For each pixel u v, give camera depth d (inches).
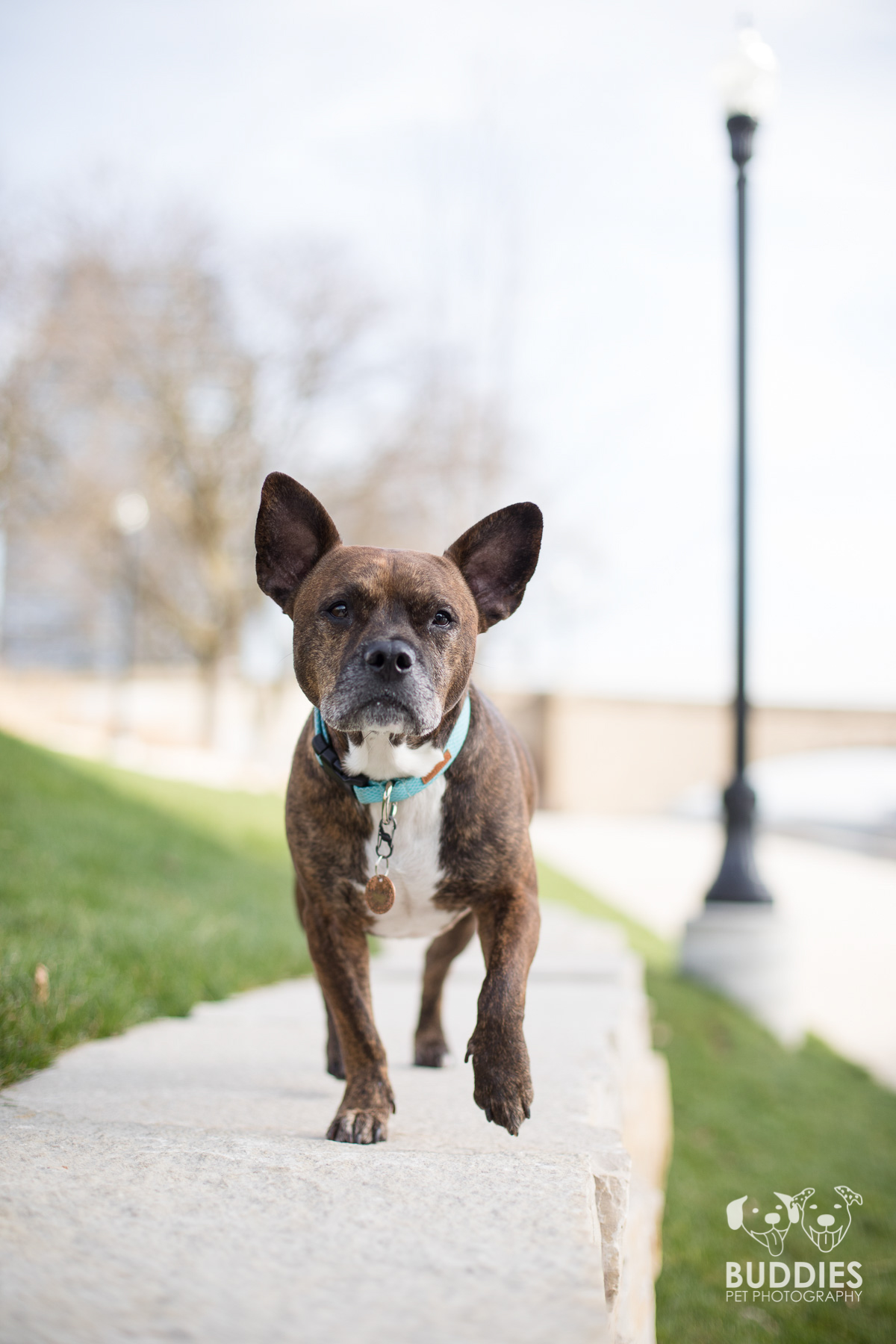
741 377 362.3
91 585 1066.1
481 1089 94.3
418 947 299.6
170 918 239.5
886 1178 215.5
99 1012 152.2
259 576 125.6
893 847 1188.5
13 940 178.9
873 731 1508.4
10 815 310.7
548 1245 62.1
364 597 111.2
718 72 366.9
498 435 859.4
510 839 114.2
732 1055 282.2
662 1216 182.7
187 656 1191.6
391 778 110.2
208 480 959.6
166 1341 49.3
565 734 1449.3
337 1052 132.0
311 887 114.4
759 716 1502.2
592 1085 124.9
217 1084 123.5
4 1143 81.0
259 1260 59.2
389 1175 75.4
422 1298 54.7
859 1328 153.7
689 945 339.9
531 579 129.8
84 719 1139.3
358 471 932.0
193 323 934.4
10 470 904.3
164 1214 66.1
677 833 1182.3
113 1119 100.0
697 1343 146.4
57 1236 61.2
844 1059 313.4
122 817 371.9
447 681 111.1
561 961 253.0
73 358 903.1
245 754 1049.5
